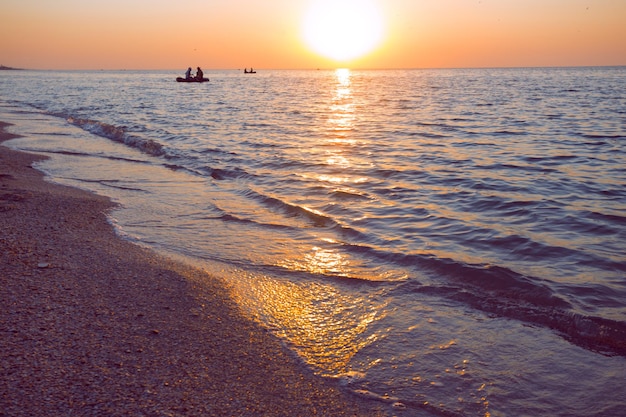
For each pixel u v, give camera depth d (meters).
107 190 11.66
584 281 6.48
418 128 23.50
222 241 8.28
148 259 7.34
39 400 3.94
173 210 10.08
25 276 6.45
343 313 5.85
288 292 6.41
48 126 24.59
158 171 14.06
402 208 10.12
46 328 5.11
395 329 5.45
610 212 9.54
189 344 5.02
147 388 4.21
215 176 13.41
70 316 5.40
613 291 6.20
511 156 15.75
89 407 3.89
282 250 7.89
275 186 12.12
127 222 9.17
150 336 5.10
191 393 4.20
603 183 11.93
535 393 4.32
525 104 37.69
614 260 7.20
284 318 5.72
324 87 83.00
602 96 45.72
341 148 17.67
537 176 12.83
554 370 4.65
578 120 25.94
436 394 4.34
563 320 5.51
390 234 8.55
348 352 5.02
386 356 4.93
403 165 14.42
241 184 12.45
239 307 5.95
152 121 26.83
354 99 48.31
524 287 6.26
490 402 4.21
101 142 19.50
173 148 17.61
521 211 9.75
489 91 59.12
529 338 5.21
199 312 5.74
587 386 4.40
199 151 17.03
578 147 17.36
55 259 7.11
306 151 17.05
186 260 7.39
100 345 4.84
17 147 17.69
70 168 14.12
